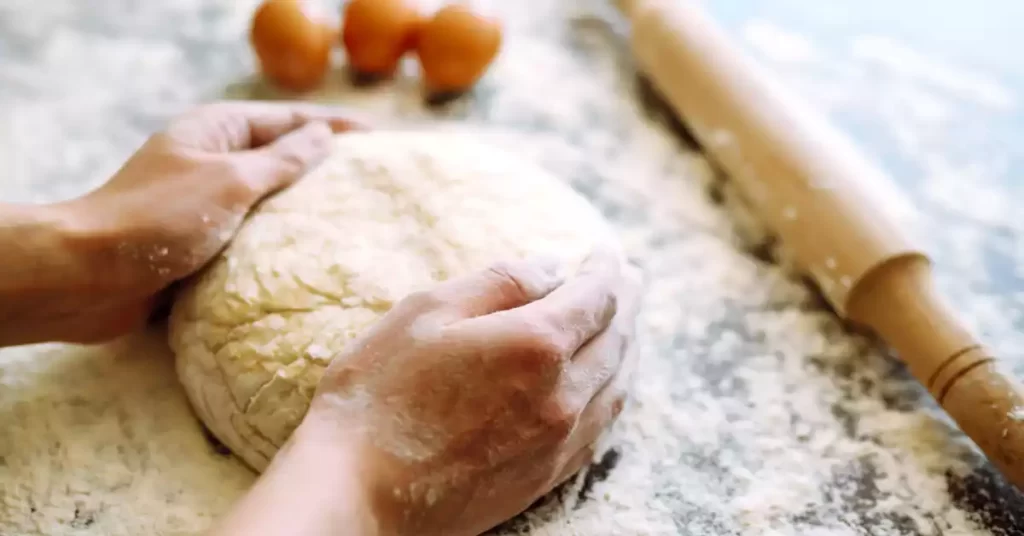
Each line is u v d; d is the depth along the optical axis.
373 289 0.59
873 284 0.64
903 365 0.66
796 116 0.71
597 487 0.61
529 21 0.85
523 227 0.61
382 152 0.64
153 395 0.63
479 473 0.55
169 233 0.59
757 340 0.67
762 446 0.63
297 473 0.52
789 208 0.68
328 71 0.79
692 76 0.74
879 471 0.62
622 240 0.71
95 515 0.59
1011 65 0.82
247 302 0.59
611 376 0.58
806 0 0.86
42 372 0.63
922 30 0.85
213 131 0.63
